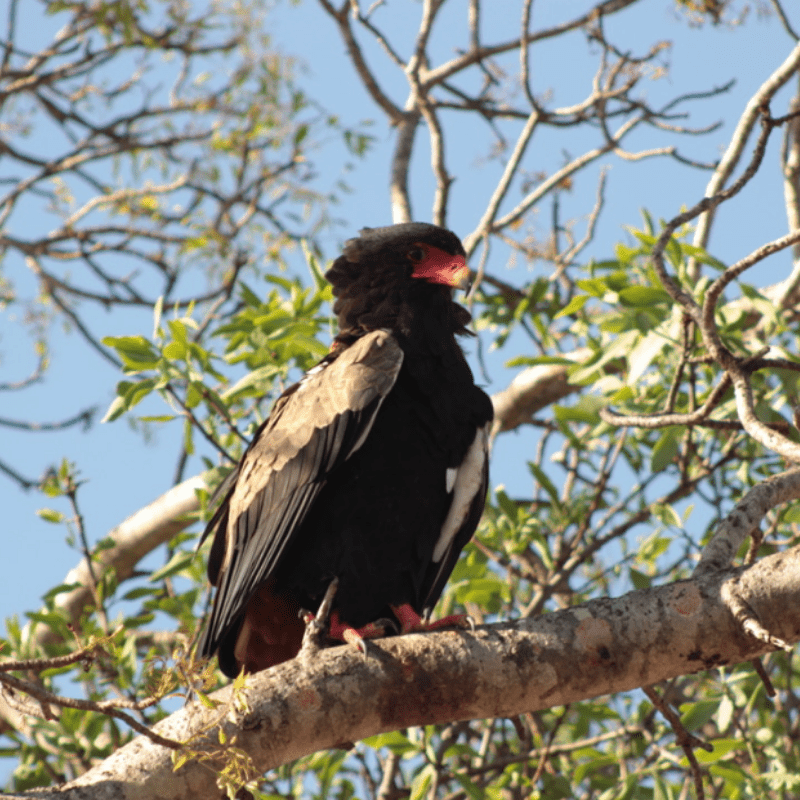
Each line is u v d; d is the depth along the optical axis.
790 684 10.89
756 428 6.15
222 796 4.82
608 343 10.60
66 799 4.58
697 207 7.11
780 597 5.09
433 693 5.14
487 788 10.52
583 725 10.52
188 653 4.73
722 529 5.92
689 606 5.18
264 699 4.97
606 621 5.23
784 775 9.27
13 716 10.40
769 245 6.37
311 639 5.25
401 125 13.32
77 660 4.62
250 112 17.91
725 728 9.30
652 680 5.23
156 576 10.70
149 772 4.70
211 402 9.70
